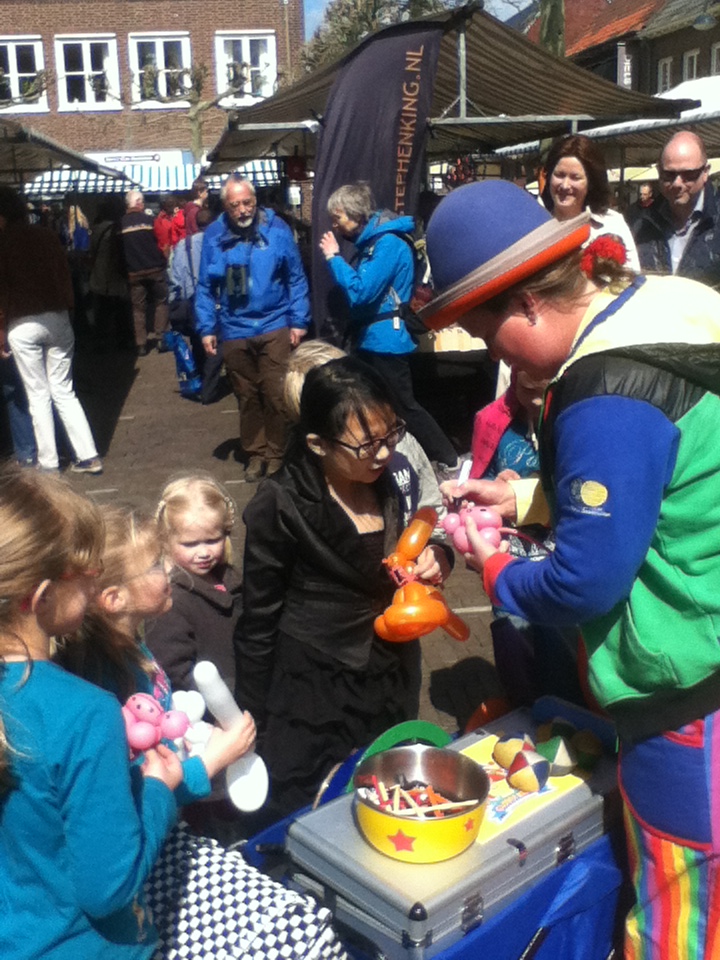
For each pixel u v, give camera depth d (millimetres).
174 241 16531
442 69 8500
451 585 5648
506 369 3695
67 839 1754
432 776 2367
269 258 7277
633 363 1890
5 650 1790
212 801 2990
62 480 1911
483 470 3328
